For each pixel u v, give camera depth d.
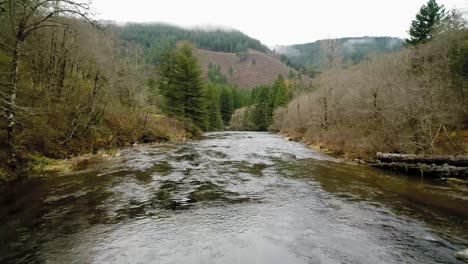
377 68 31.52
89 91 24.17
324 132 32.88
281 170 17.47
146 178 14.52
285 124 58.56
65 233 8.01
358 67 36.88
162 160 20.12
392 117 21.77
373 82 24.91
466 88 23.64
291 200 11.52
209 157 22.27
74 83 23.03
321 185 14.00
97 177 14.31
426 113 21.00
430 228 8.95
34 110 15.45
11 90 13.91
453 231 8.73
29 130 15.73
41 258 6.69
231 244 7.63
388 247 7.65
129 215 9.48
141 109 35.75
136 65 36.28
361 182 14.71
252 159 21.62
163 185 13.32
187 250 7.25
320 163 20.16
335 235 8.34
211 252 7.17
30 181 13.05
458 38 27.08
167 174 15.60
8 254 6.82
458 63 24.81
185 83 45.22
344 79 33.75
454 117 21.48
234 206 10.64
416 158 16.97
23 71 17.94
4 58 16.70
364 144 22.58
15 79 13.67
